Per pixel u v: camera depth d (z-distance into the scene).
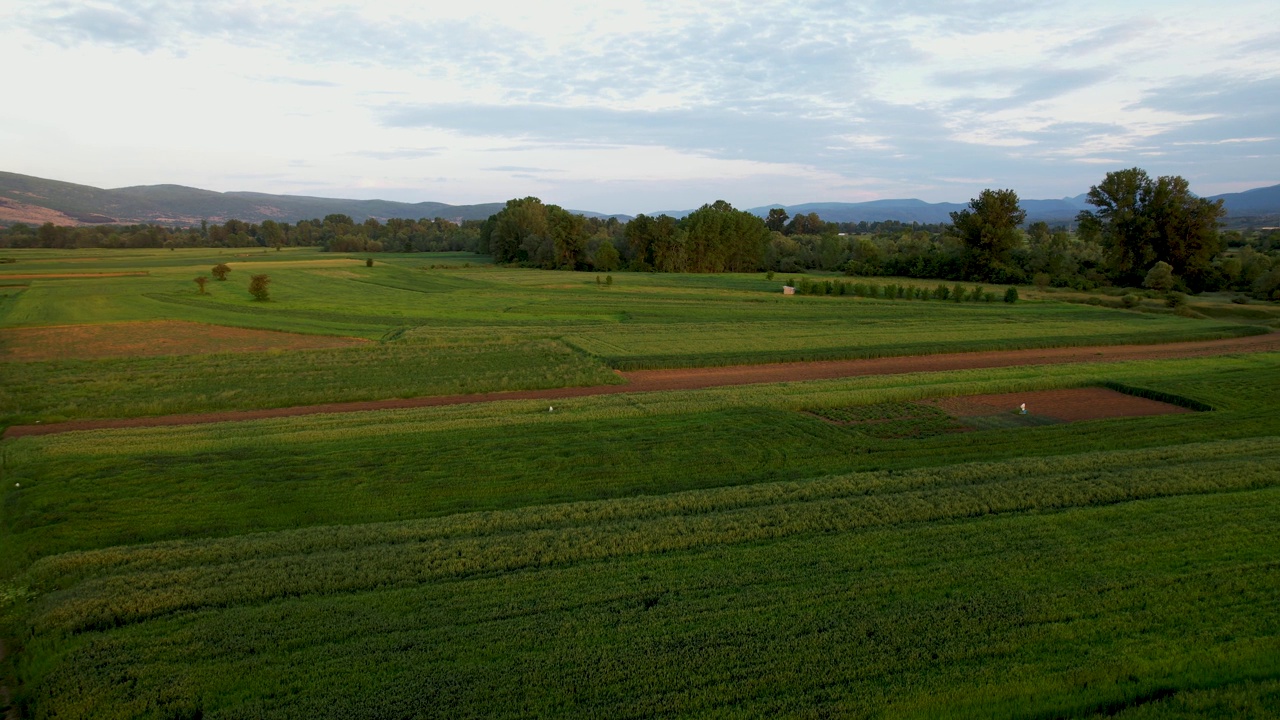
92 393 36.94
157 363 44.25
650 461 25.80
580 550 18.02
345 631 14.50
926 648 13.83
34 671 13.72
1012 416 33.00
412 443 27.70
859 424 31.61
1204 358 45.94
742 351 48.28
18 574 17.56
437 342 51.91
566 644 14.05
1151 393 36.44
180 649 13.96
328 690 12.73
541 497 22.52
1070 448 27.23
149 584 16.39
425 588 16.20
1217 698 12.41
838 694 12.57
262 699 12.58
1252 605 15.19
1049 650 13.79
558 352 47.97
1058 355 49.06
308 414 33.25
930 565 17.06
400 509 21.52
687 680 12.95
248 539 18.89
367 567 17.16
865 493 22.22
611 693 12.63
